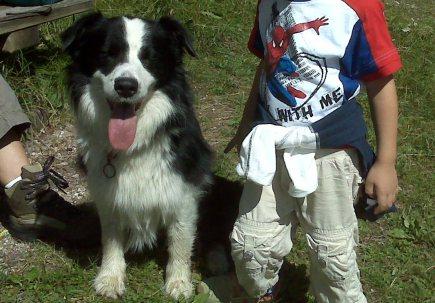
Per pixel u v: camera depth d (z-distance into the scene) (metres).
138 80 2.67
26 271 3.19
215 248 3.45
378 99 2.50
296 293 3.16
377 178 2.54
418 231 3.59
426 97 5.12
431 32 6.32
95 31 2.80
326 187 2.58
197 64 5.22
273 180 2.62
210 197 3.66
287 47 2.52
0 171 3.35
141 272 3.24
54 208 3.39
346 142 2.52
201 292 3.11
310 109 2.51
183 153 2.96
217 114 4.64
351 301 2.72
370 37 2.40
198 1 5.88
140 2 5.64
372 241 3.55
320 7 2.43
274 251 2.67
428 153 4.39
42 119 4.25
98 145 2.92
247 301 3.02
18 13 3.87
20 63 4.39
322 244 2.64
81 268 3.23
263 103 2.70
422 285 3.23
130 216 3.02
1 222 3.54
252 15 6.03
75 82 2.89
